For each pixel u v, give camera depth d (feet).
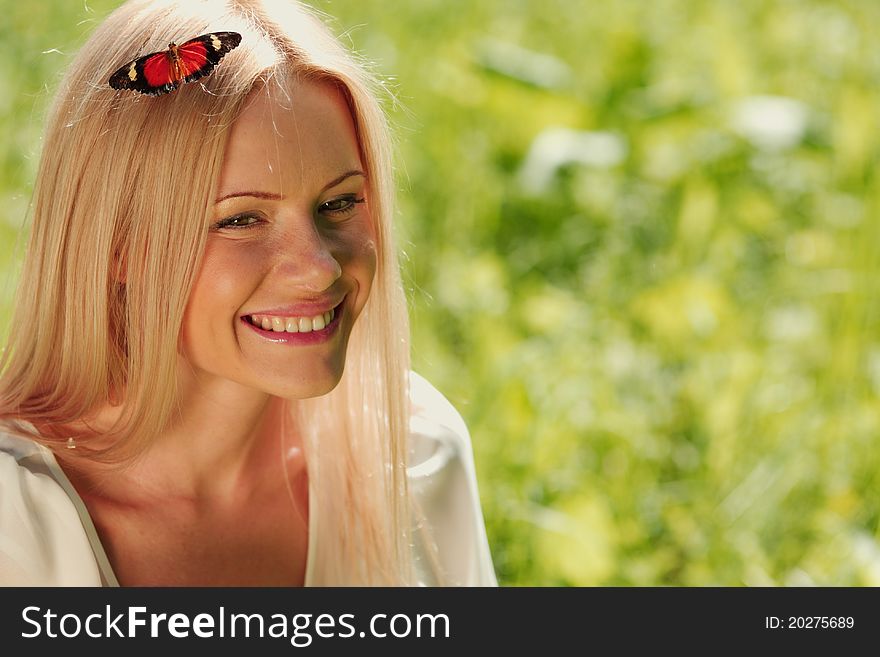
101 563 11.17
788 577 18.39
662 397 20.67
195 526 11.76
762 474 19.69
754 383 20.62
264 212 10.28
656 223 26.23
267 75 10.18
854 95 25.98
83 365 11.05
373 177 11.16
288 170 10.15
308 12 11.10
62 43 27.12
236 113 10.05
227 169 10.09
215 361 10.68
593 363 21.26
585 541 17.53
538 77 28.22
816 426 20.16
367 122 10.89
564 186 27.02
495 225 26.89
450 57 30.76
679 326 21.80
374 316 12.19
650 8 35.94
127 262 10.57
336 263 10.36
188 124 10.04
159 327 10.41
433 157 27.89
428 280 24.73
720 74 28.68
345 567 12.71
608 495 18.90
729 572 18.15
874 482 19.76
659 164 27.17
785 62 32.12
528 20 35.40
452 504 13.33
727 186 26.43
